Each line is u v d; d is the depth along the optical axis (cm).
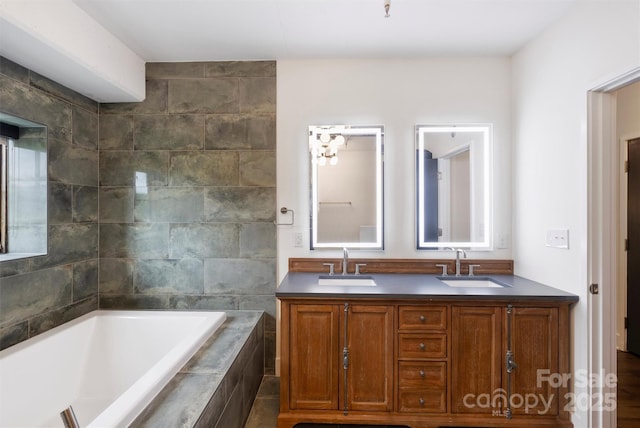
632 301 278
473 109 247
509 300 184
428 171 247
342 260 245
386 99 249
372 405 190
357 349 191
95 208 247
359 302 191
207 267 250
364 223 249
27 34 153
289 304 193
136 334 221
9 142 199
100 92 229
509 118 246
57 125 211
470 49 235
